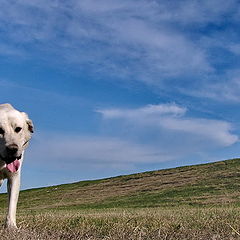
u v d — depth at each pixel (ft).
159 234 26.16
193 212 41.22
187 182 116.57
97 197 122.93
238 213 36.37
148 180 137.90
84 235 27.07
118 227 28.58
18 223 28.99
